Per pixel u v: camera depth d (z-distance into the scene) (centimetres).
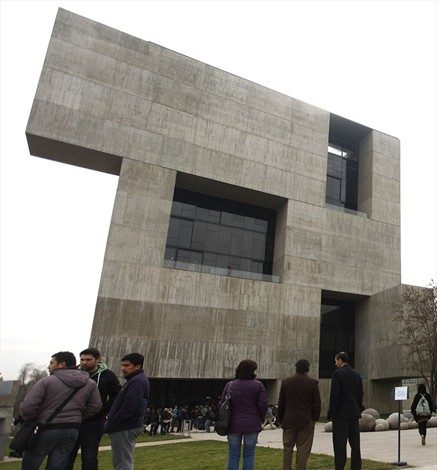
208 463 1059
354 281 4131
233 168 3934
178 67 3972
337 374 725
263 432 2175
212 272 3641
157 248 3481
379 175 4609
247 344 3553
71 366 562
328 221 4203
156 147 3700
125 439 570
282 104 4341
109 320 3191
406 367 3544
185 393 3431
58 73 3531
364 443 1339
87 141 3491
